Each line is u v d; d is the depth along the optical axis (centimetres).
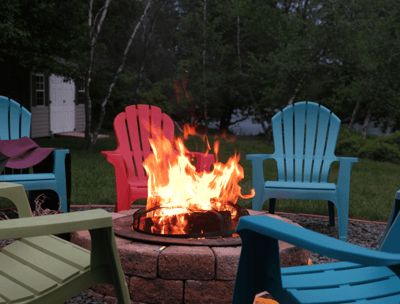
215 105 1867
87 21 1003
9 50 938
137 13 1519
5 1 799
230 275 199
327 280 151
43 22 912
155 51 1652
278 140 402
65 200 359
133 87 1875
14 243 186
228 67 1695
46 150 355
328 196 356
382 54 1314
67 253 167
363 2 1263
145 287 204
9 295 134
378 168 985
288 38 1384
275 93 1392
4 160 322
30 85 1268
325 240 117
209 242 215
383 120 1917
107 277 151
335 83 1499
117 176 349
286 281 148
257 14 1473
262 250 143
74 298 221
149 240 217
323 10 1291
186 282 201
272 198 397
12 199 187
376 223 439
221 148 1245
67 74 997
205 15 1538
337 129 397
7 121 406
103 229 141
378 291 145
